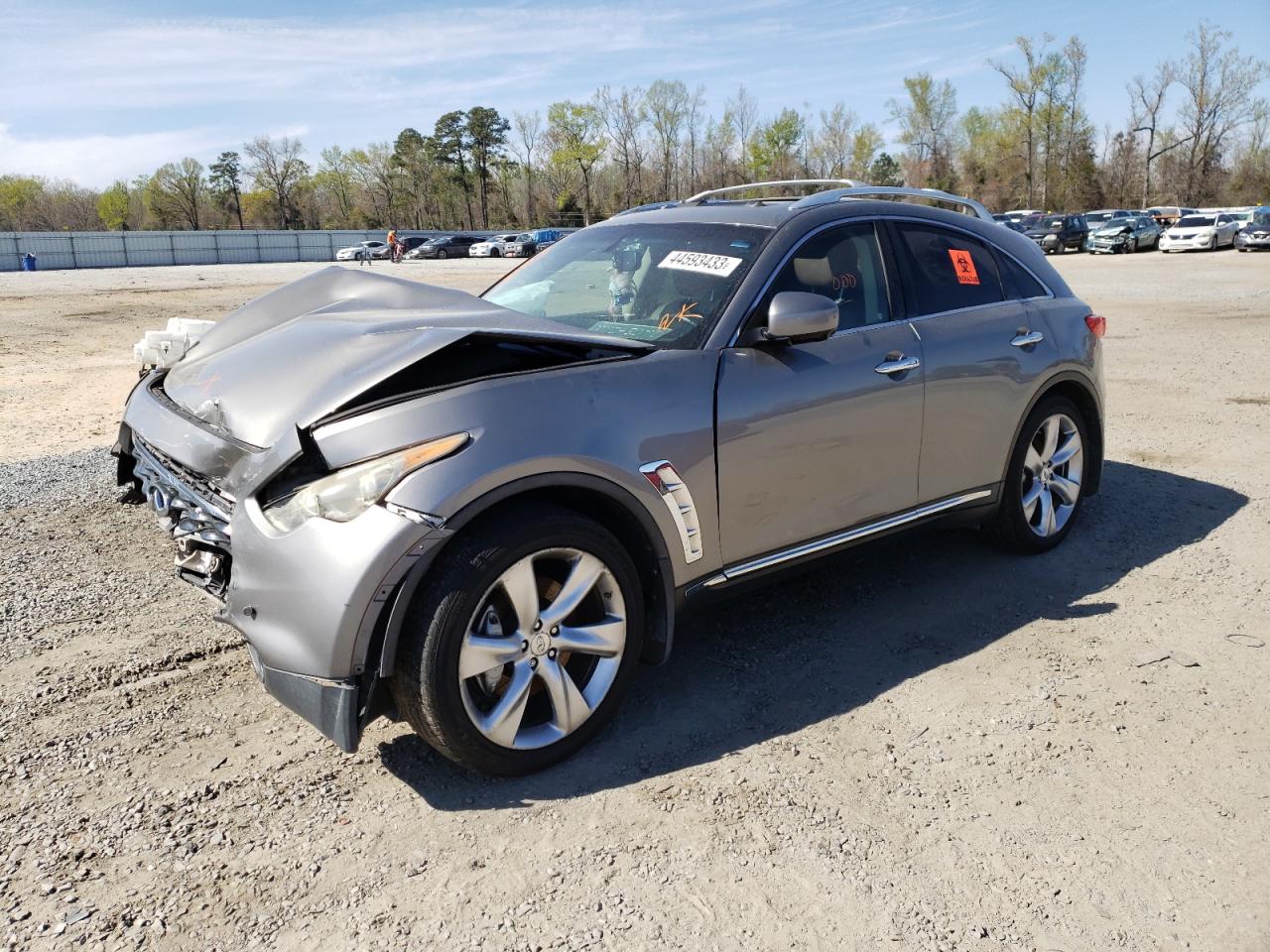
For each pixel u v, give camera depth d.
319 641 2.46
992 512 4.32
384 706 2.66
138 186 107.69
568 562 2.80
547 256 4.26
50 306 21.64
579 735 2.88
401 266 50.50
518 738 2.78
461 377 2.93
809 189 4.51
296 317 3.62
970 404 3.97
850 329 3.62
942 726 3.12
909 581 4.32
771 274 3.42
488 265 50.53
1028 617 3.95
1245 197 81.62
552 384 2.81
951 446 3.94
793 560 3.44
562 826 2.59
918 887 2.37
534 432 2.68
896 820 2.63
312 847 2.50
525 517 2.65
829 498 3.50
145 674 3.41
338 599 2.43
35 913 2.23
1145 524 5.08
